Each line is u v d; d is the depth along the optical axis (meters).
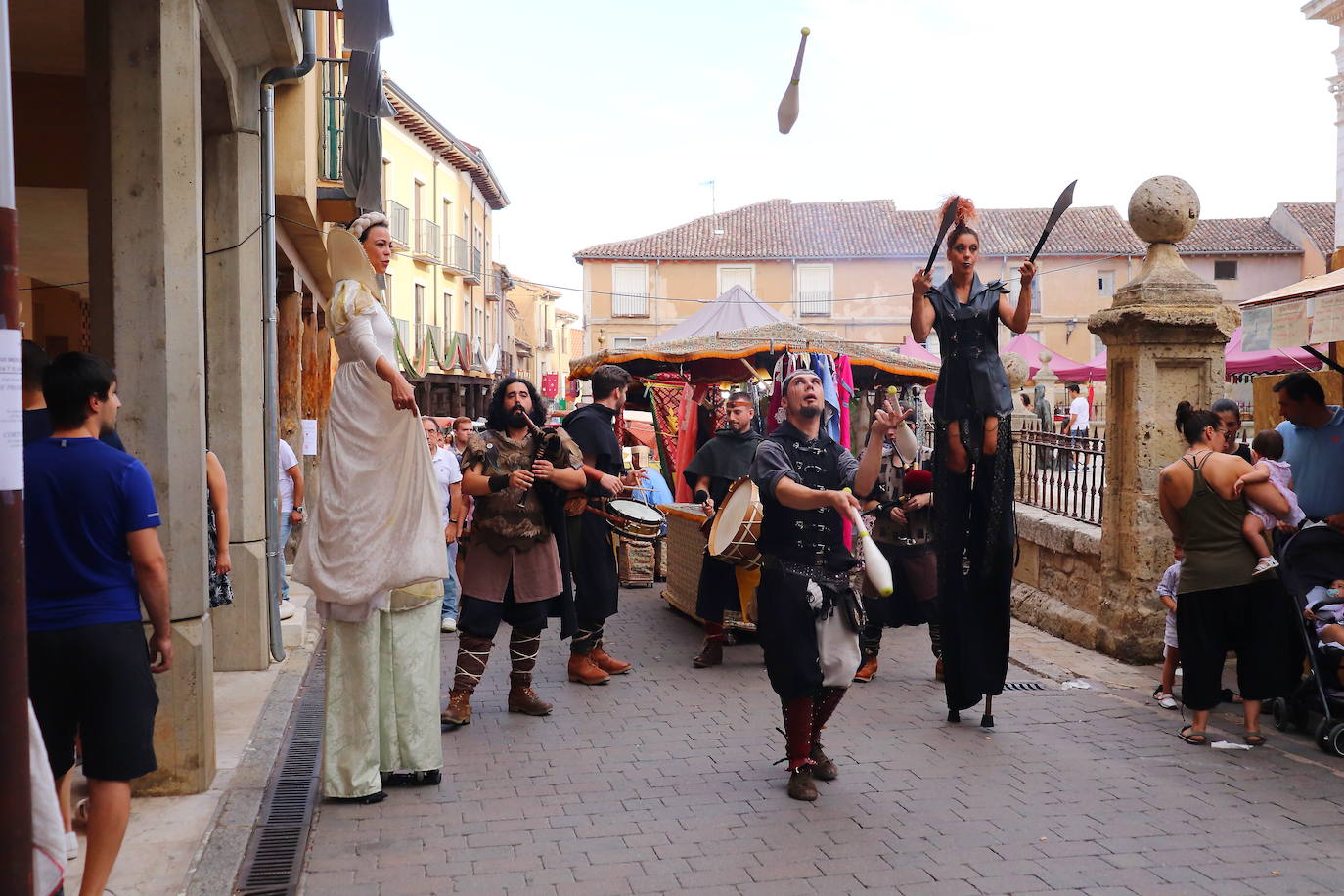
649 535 8.04
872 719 6.89
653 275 57.56
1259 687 6.34
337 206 13.78
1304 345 6.80
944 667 6.75
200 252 5.50
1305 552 6.53
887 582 5.04
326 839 4.80
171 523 5.29
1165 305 8.23
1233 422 7.92
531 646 6.98
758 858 4.57
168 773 5.28
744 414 9.04
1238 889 4.24
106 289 5.38
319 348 18.33
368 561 5.20
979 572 6.64
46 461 3.73
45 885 2.83
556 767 5.88
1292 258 54.25
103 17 5.31
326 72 13.98
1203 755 6.11
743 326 14.28
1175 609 6.96
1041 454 10.56
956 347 6.70
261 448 8.22
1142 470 8.38
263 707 6.93
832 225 58.66
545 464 6.70
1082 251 53.78
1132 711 7.09
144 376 5.33
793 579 5.36
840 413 12.92
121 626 3.77
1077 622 9.17
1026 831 4.87
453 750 6.21
